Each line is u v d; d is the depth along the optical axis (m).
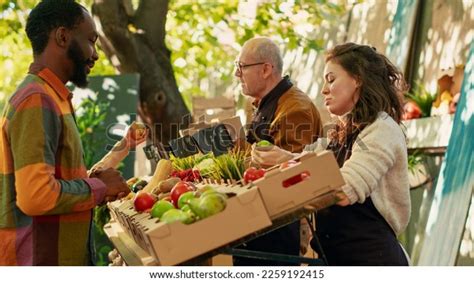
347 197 6.11
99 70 21.62
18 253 6.21
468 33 13.28
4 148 6.24
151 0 14.85
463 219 10.61
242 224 5.55
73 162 6.35
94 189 6.29
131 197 8.34
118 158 8.52
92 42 6.57
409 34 14.95
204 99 14.30
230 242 5.55
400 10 15.50
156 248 5.47
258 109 9.20
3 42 21.02
